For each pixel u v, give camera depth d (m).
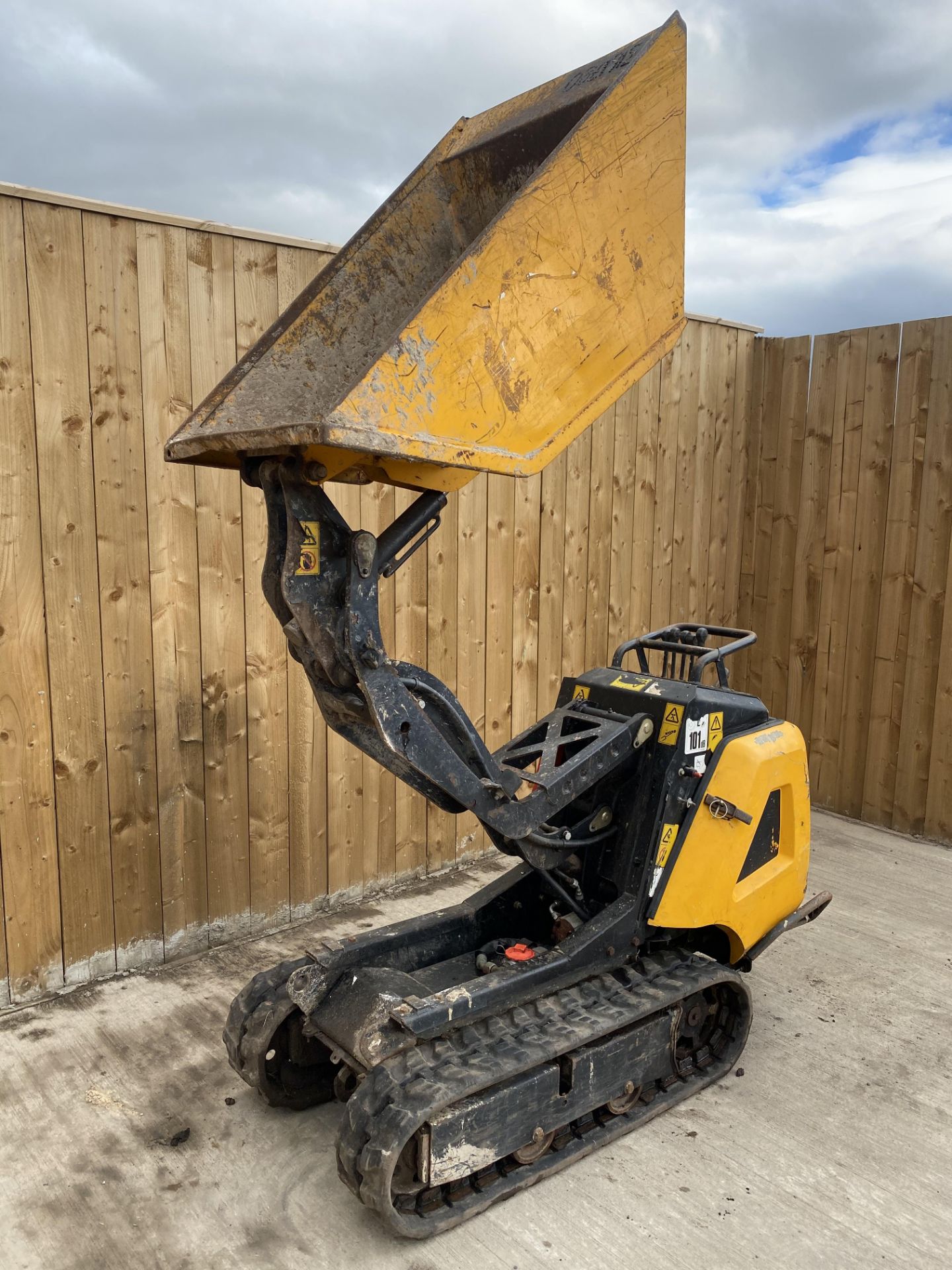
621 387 2.56
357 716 2.49
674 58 2.41
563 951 2.83
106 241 3.35
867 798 5.62
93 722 3.56
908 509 5.27
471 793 2.48
